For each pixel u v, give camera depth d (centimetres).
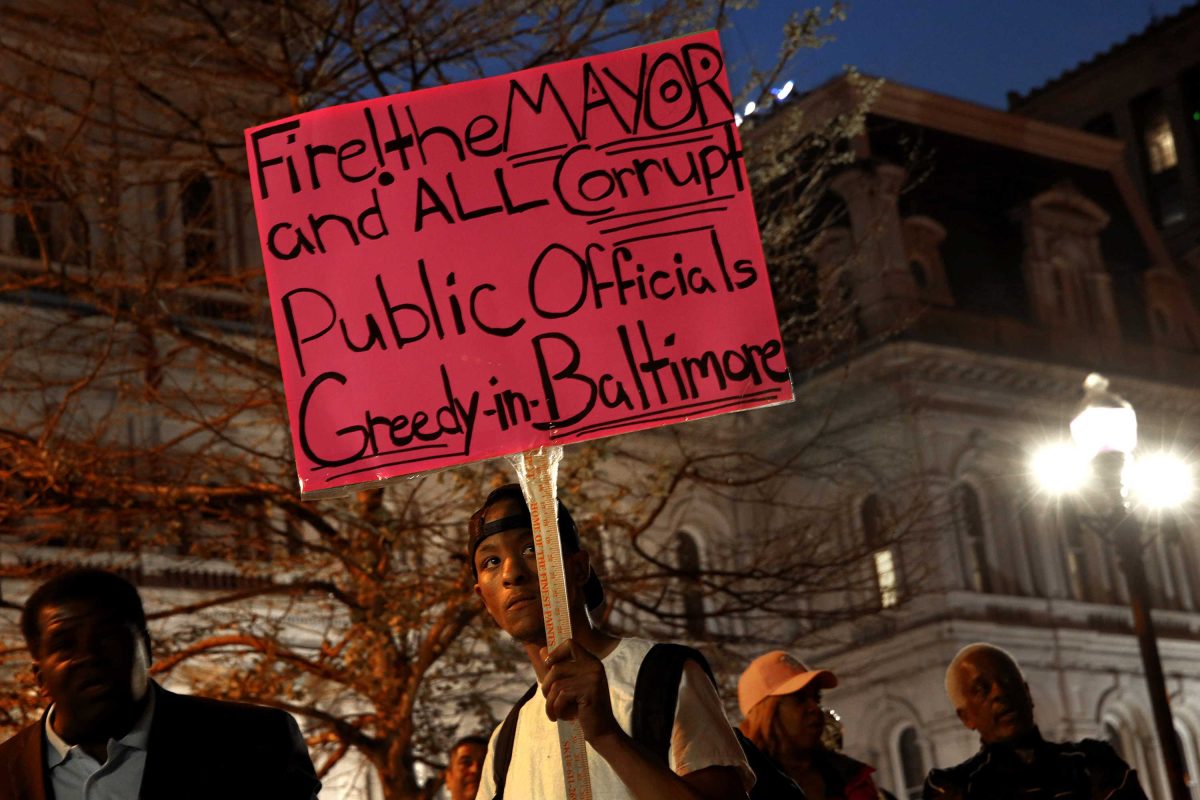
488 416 411
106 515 1266
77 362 1678
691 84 428
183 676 1513
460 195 424
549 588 362
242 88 1478
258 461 1406
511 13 1377
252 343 1639
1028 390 3253
